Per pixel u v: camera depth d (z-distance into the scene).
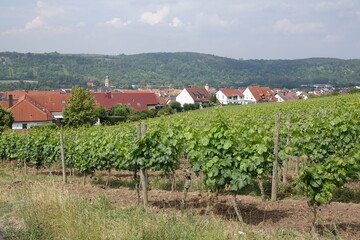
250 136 8.12
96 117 61.50
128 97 89.19
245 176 7.28
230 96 117.00
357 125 10.04
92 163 12.91
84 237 6.19
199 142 8.27
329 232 6.27
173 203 9.17
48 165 17.09
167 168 9.35
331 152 10.01
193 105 88.44
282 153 9.00
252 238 6.06
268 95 120.25
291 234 6.30
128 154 9.06
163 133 9.99
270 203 8.68
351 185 10.09
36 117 63.81
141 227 6.24
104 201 8.58
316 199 6.20
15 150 18.84
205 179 8.05
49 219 6.94
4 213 7.97
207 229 6.44
